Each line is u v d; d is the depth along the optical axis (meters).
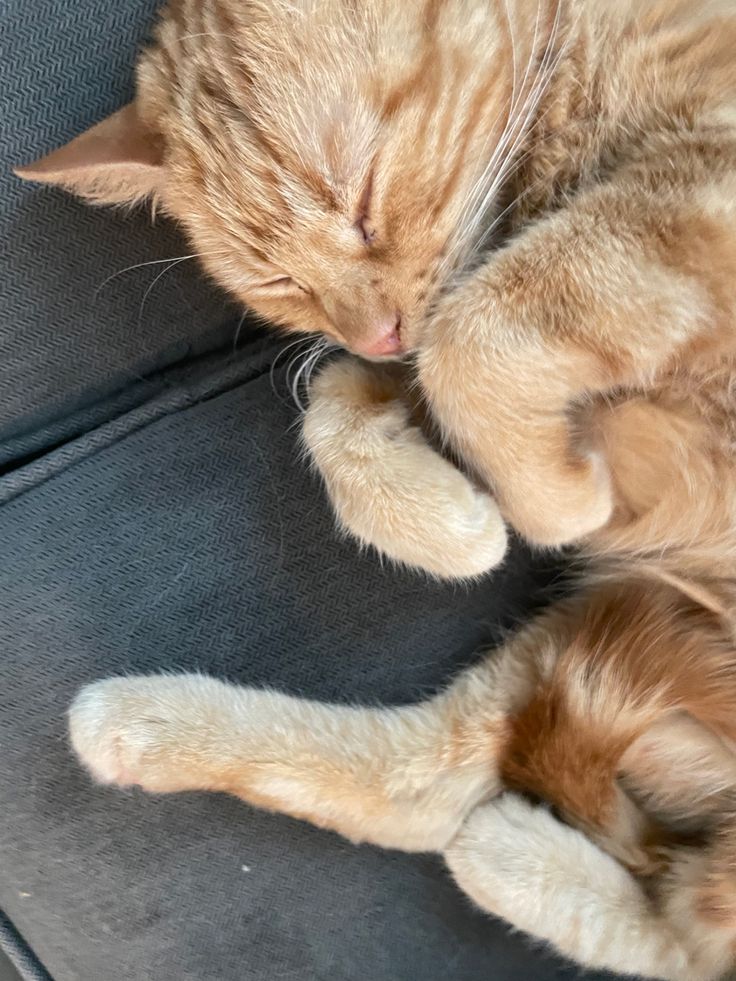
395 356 0.38
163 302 0.41
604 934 0.39
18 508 0.40
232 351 0.43
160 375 0.43
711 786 0.40
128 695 0.39
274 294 0.38
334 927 0.40
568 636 0.41
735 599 0.38
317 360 0.41
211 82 0.35
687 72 0.33
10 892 0.39
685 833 0.40
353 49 0.33
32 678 0.39
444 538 0.37
